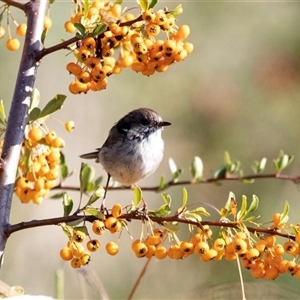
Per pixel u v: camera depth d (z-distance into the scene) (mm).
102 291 6141
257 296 6023
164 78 14812
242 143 14539
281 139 14469
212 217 13891
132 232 14023
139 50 5742
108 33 5676
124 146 8969
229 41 14945
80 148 14242
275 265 5371
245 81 14820
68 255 5441
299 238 5281
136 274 13531
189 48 6008
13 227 5559
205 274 12891
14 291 5430
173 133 14711
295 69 14680
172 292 12859
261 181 13789
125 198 14789
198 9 14797
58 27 12781
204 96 14711
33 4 6047
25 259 12773
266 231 5359
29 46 5945
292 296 6141
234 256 5367
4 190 5680
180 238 13117
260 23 14938
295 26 14914
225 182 13977
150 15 5602
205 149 14641
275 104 14594
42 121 6176
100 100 14562
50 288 12805
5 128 6113
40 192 6242
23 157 6168
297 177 8289
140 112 9336
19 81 5883
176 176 8312
